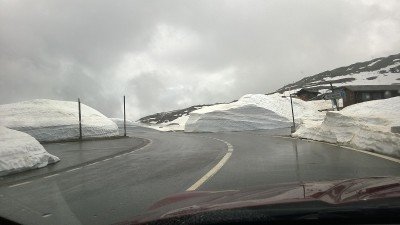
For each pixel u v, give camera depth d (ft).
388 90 188.14
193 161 46.68
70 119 162.20
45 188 31.42
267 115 204.54
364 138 51.75
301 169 34.09
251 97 221.25
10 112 160.45
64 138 150.00
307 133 80.79
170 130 257.34
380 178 11.83
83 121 165.37
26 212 21.70
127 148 78.33
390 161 36.65
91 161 53.67
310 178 28.78
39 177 39.34
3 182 36.68
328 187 10.61
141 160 51.24
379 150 45.29
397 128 47.80
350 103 186.70
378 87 190.80
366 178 12.21
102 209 21.99
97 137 149.89
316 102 243.19
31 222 19.38
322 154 46.24
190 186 28.32
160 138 123.24
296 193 9.89
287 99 226.99
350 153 45.73
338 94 146.30
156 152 63.77
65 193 28.19
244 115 203.10
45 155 53.26
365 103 108.37
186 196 12.23
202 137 114.83
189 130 212.64
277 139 84.02
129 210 21.44
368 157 40.70
